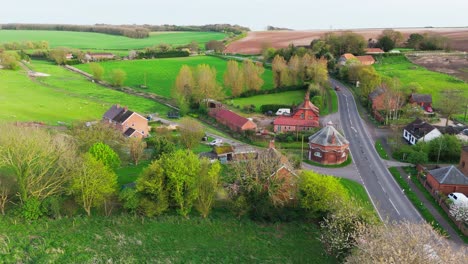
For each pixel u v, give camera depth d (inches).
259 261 2177.7
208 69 6215.6
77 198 2539.4
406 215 2812.5
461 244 2422.5
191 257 2166.6
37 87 7249.0
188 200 2554.1
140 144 3708.2
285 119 4830.2
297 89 6919.3
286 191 2677.2
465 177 3024.1
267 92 6747.1
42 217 2487.7
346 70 7485.2
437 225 2652.6
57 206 2491.4
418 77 7406.5
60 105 5964.6
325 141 3799.2
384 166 3732.8
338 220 2247.8
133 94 7022.6
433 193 3078.2
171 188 2561.5
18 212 2465.6
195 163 2603.3
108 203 2691.9
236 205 2581.2
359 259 1809.8
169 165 2551.7
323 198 2522.1
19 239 2224.4
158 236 2359.7
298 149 4256.9
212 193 2598.4
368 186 3297.2
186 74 6215.6
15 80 7741.1
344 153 3848.4
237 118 4982.8
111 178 2630.4
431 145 3828.7
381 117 5032.0
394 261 1664.6
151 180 2532.0
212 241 2363.4
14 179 2787.9
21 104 5861.2
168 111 5949.8
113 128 3981.3
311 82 6815.9
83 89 7298.2
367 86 6033.5
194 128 4126.5
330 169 3683.6
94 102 6299.2
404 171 3612.2
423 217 2778.1
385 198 3073.3
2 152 2498.8
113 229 2411.4
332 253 2249.0
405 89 5979.3
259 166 2738.7
